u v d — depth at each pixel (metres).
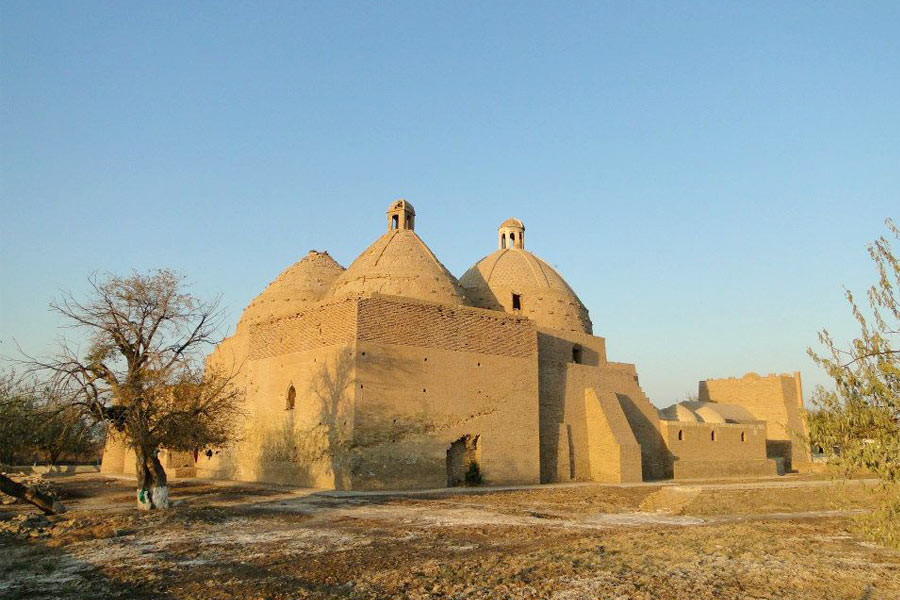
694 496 23.83
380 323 29.09
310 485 29.38
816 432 12.05
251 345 35.06
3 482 19.08
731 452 42.41
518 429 32.53
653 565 13.18
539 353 36.06
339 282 35.59
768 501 23.50
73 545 15.46
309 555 14.30
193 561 13.74
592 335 40.62
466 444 31.08
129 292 21.38
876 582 12.02
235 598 11.03
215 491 27.62
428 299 33.59
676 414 44.97
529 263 42.09
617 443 35.19
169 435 21.19
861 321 11.53
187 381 21.72
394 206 37.88
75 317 20.91
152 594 11.32
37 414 20.69
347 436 27.67
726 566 13.14
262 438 33.00
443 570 12.69
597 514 21.56
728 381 54.47
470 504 23.28
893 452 11.18
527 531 17.42
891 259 11.22
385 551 14.74
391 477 28.05
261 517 19.61
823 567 13.07
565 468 35.22
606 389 38.91
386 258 34.84
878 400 11.43
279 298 39.88
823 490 23.95
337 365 29.00
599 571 12.70
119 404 21.16
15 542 16.02
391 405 28.66
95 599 11.05
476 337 32.06
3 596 11.23
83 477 38.38
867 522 12.20
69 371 20.61
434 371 30.25
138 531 17.25
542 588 11.55
